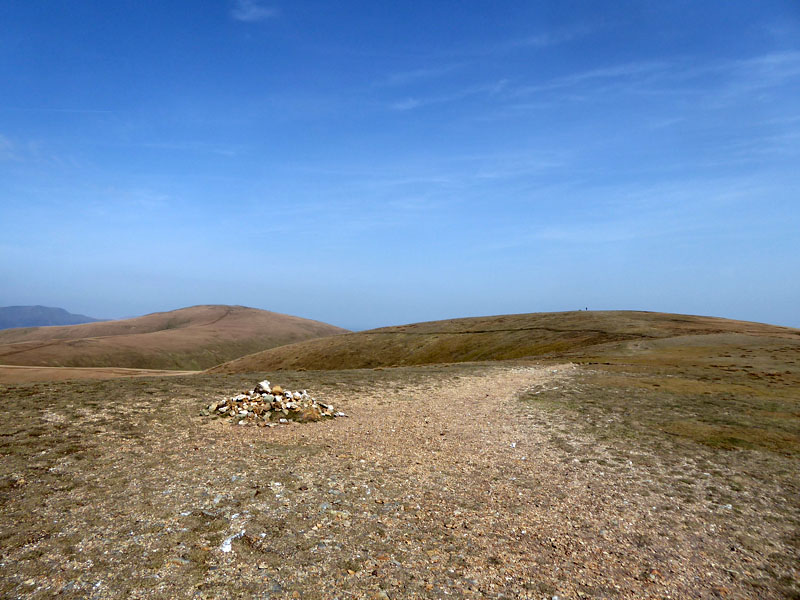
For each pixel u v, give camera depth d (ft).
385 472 41.98
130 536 26.86
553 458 49.21
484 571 26.05
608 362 142.10
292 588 22.99
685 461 48.37
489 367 138.00
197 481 36.11
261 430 55.21
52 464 37.52
